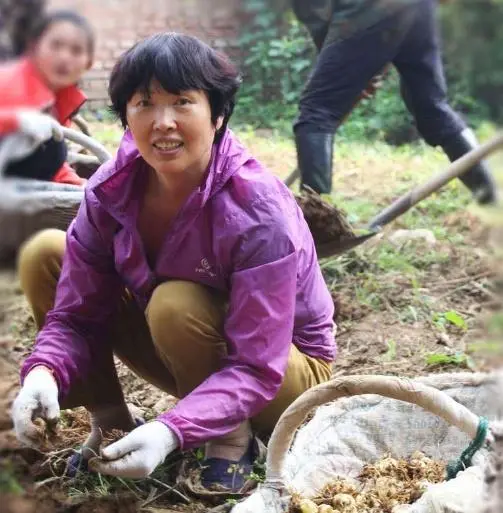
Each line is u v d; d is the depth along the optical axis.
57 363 2.12
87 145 2.64
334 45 3.16
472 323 3.34
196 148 1.95
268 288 2.03
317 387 1.88
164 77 1.86
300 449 2.17
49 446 2.01
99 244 2.17
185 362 2.15
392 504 2.04
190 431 1.93
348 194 4.91
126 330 2.34
